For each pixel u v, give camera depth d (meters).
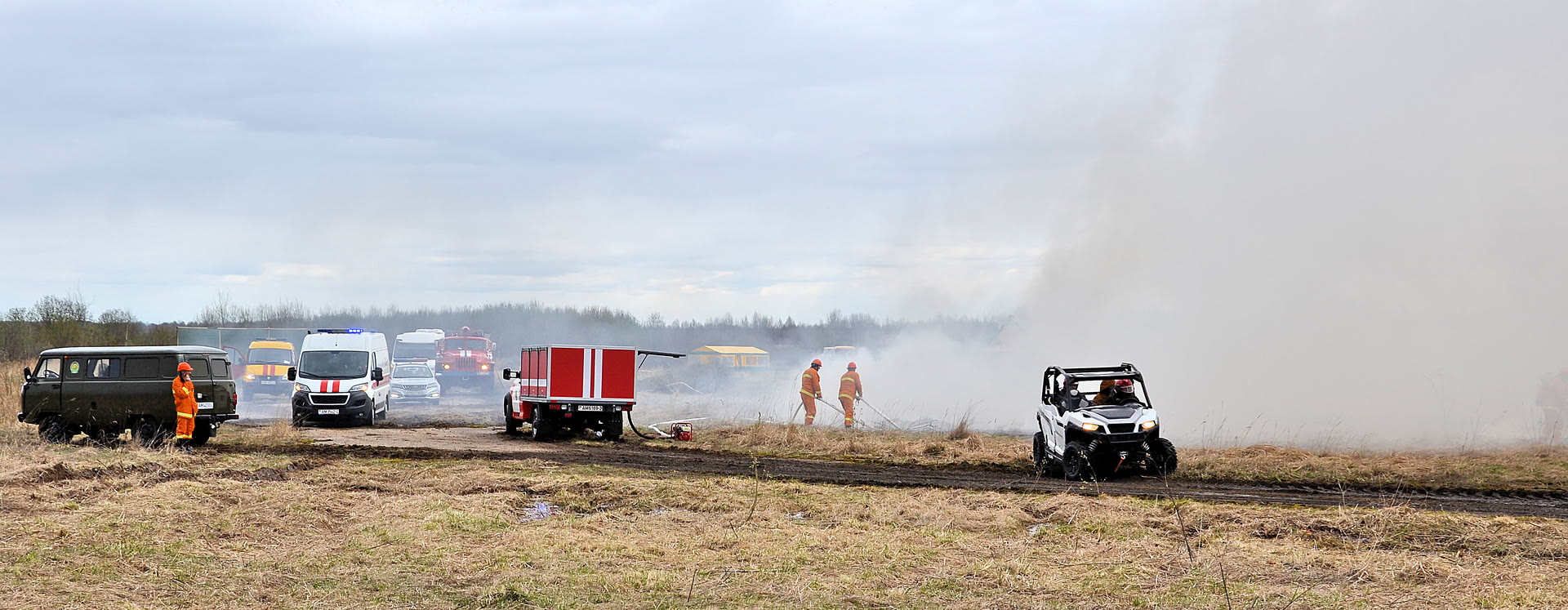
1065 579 8.92
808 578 8.89
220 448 20.08
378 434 24.69
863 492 14.21
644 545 10.29
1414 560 9.32
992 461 18.34
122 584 8.26
